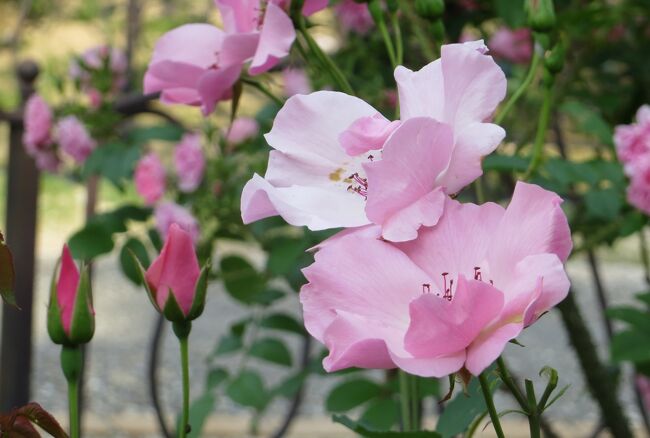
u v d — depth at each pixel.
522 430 1.82
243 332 1.03
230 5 0.61
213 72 0.61
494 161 0.76
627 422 0.97
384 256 0.48
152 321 2.88
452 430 0.56
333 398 0.82
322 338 0.48
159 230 1.08
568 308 0.94
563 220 0.47
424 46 0.88
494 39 1.17
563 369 2.52
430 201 0.48
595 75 1.16
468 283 0.46
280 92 1.07
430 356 0.47
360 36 1.11
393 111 1.07
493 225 0.48
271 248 1.06
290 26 0.59
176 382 2.39
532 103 1.07
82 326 0.55
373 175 0.48
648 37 1.12
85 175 1.09
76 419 0.55
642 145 0.89
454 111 0.50
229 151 1.15
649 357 0.88
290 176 0.52
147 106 1.19
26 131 1.19
